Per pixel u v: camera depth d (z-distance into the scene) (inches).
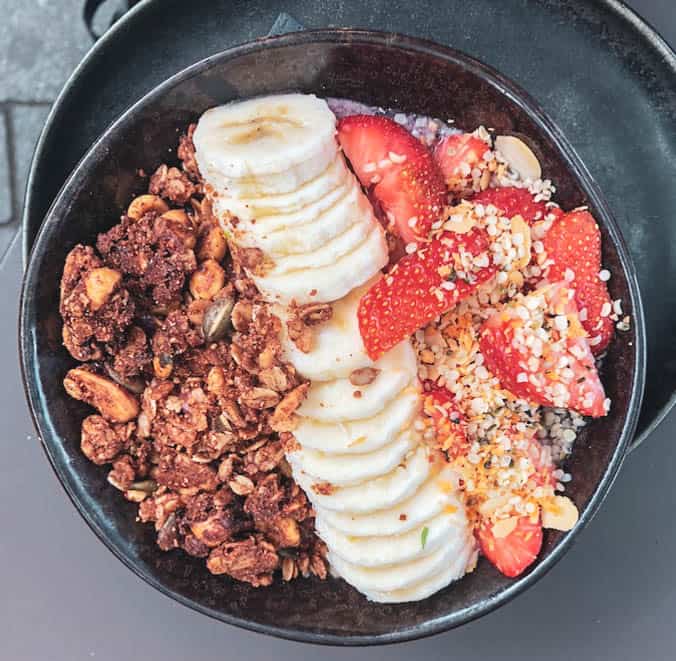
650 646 13.6
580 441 11.8
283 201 11.3
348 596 12.5
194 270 11.8
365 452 11.8
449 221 11.4
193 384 11.9
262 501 12.0
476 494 12.0
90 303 11.3
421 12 12.4
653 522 13.6
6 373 14.0
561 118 12.4
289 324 11.5
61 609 14.1
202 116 11.7
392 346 11.4
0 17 16.3
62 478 11.7
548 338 11.3
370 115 11.9
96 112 12.5
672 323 12.4
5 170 16.6
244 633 14.0
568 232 11.4
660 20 13.3
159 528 12.1
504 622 13.7
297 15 12.4
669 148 12.3
